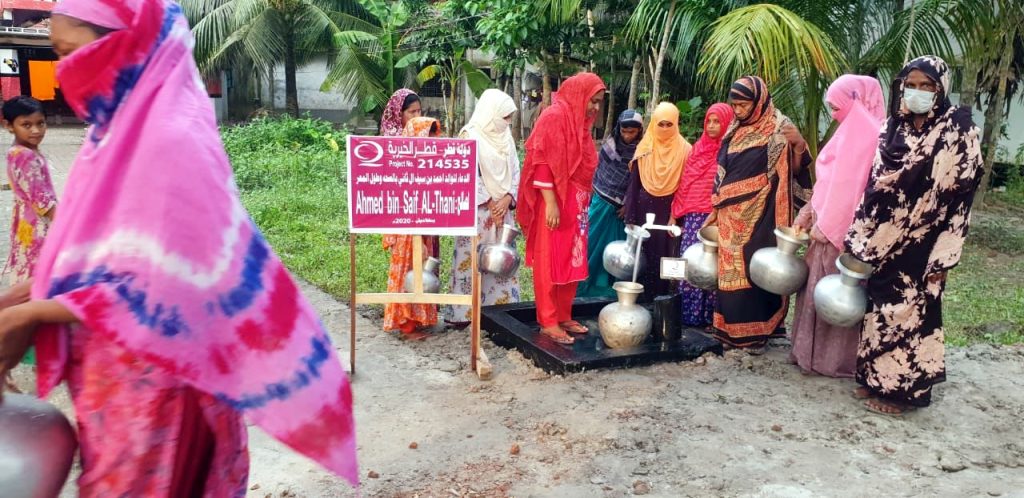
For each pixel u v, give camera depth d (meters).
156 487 1.76
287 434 1.83
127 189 1.65
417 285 4.76
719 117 5.42
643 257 5.53
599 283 6.31
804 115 8.67
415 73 19.14
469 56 18.53
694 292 5.74
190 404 1.82
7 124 4.70
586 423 4.05
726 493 3.39
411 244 5.29
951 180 3.86
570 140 4.73
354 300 4.71
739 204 5.01
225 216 1.73
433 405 4.32
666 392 4.48
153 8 1.73
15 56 25.05
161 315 1.64
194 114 1.75
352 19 20.02
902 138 3.93
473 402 4.36
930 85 3.80
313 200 11.10
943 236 3.97
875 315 4.16
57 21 1.70
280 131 17.28
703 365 4.95
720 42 7.12
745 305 5.09
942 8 8.05
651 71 10.80
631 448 3.80
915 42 8.07
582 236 5.00
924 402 4.17
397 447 3.81
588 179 4.94
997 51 9.20
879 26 8.54
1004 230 9.77
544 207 4.89
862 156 4.39
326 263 7.75
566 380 4.63
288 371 1.81
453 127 15.30
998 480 3.55
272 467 3.57
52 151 17.62
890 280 4.08
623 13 11.00
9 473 1.66
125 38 1.69
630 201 6.03
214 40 19.77
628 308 4.99
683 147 5.89
